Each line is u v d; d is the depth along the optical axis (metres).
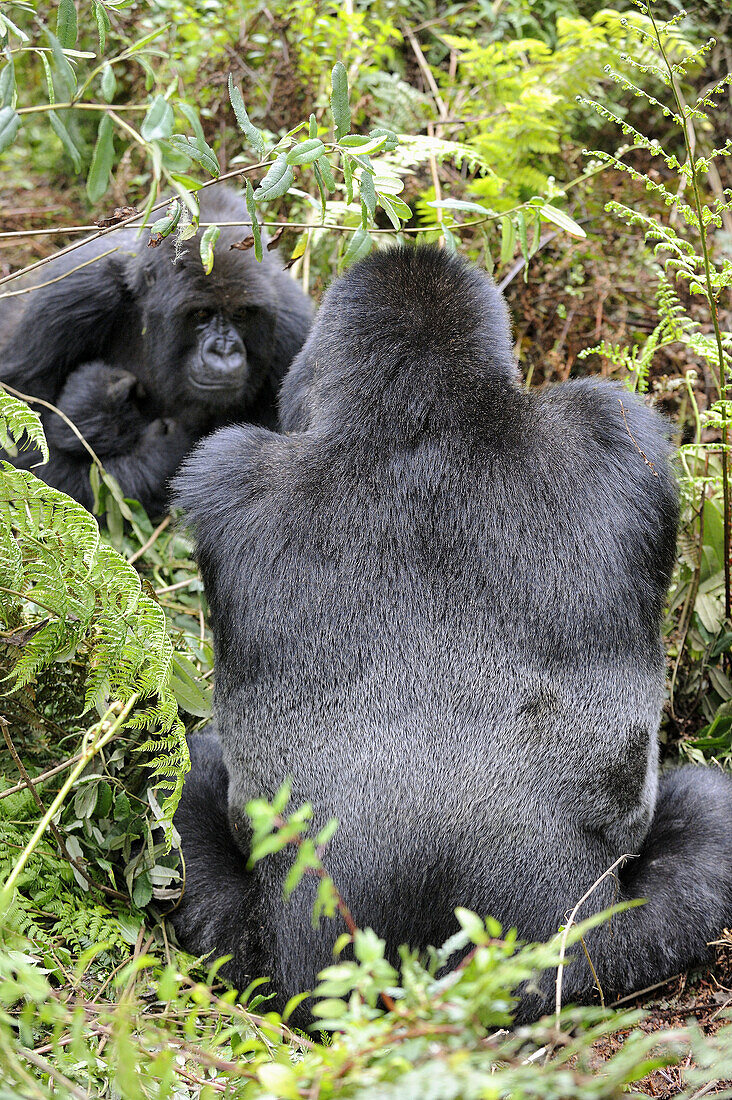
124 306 7.29
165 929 4.45
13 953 3.43
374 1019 2.49
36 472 7.00
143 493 6.89
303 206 7.91
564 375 7.50
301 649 3.85
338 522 3.88
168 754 4.61
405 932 3.79
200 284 6.53
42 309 7.18
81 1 8.45
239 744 4.03
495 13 8.92
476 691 3.78
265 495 3.98
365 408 4.01
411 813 3.74
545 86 7.96
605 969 4.00
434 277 4.27
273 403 7.29
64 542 4.18
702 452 6.22
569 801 3.88
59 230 4.64
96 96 8.97
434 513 3.86
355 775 3.79
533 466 3.94
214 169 3.80
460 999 2.23
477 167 7.96
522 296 7.67
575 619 3.86
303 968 3.92
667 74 5.58
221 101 8.36
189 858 4.47
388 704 3.78
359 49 8.22
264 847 2.25
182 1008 3.26
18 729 4.62
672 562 4.21
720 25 8.70
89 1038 3.49
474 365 4.10
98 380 7.03
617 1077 2.24
